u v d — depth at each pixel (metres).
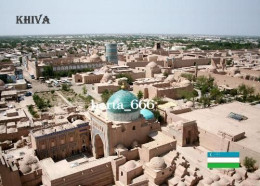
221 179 40.94
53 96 105.62
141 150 46.34
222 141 54.06
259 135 56.62
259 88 97.88
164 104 79.25
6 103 87.69
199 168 46.25
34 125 62.47
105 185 44.38
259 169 46.94
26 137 58.62
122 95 48.94
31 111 82.50
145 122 52.25
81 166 42.78
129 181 41.47
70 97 103.19
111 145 47.53
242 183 42.47
